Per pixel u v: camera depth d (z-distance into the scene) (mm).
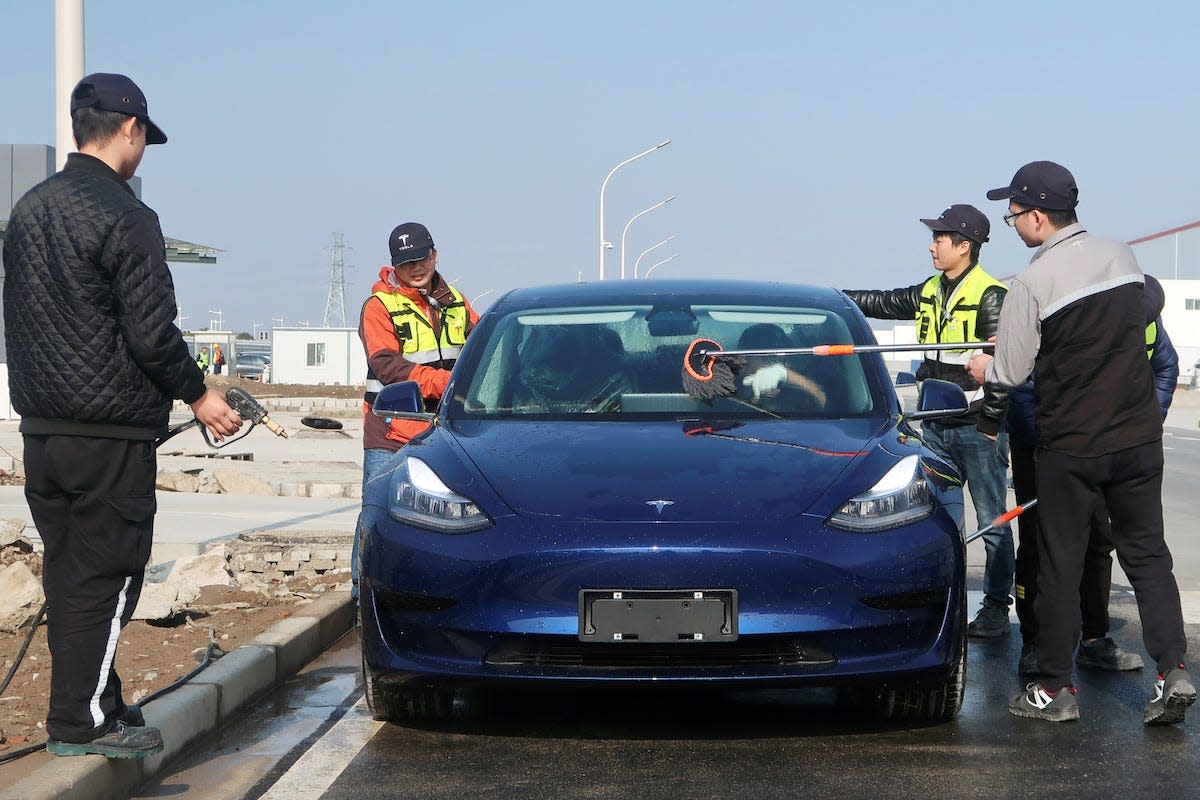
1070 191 10477
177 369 8531
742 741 10000
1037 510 10781
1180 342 112188
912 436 10922
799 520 9523
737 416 11250
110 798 8695
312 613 13812
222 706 10703
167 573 16875
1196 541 22234
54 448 8422
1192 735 10227
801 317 12508
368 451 14281
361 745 10000
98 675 8609
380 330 14203
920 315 15070
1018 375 10555
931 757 9609
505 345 12227
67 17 18062
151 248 8438
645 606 9320
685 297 12812
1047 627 10625
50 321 8359
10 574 13516
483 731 10336
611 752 9742
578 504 9672
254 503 25234
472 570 9477
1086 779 9102
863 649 9469
